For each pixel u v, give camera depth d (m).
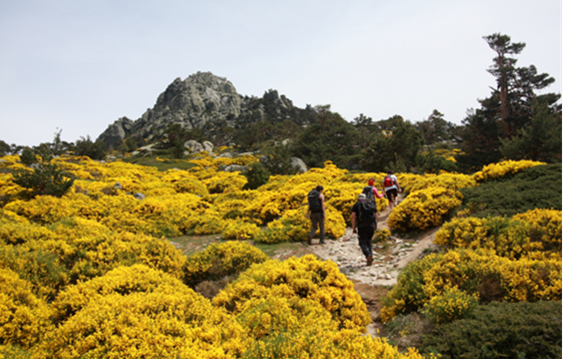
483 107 46.06
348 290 5.42
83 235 8.20
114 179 22.80
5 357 3.63
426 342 4.07
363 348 3.46
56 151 41.12
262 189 19.95
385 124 92.38
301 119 153.75
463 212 9.43
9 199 14.17
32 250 6.69
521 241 6.38
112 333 3.83
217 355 3.52
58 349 3.82
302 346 3.52
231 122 145.25
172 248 7.65
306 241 10.16
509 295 4.67
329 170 33.09
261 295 5.04
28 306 4.73
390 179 13.34
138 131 162.88
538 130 29.61
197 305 4.52
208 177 34.50
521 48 44.50
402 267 7.64
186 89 177.25
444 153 56.81
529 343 3.34
